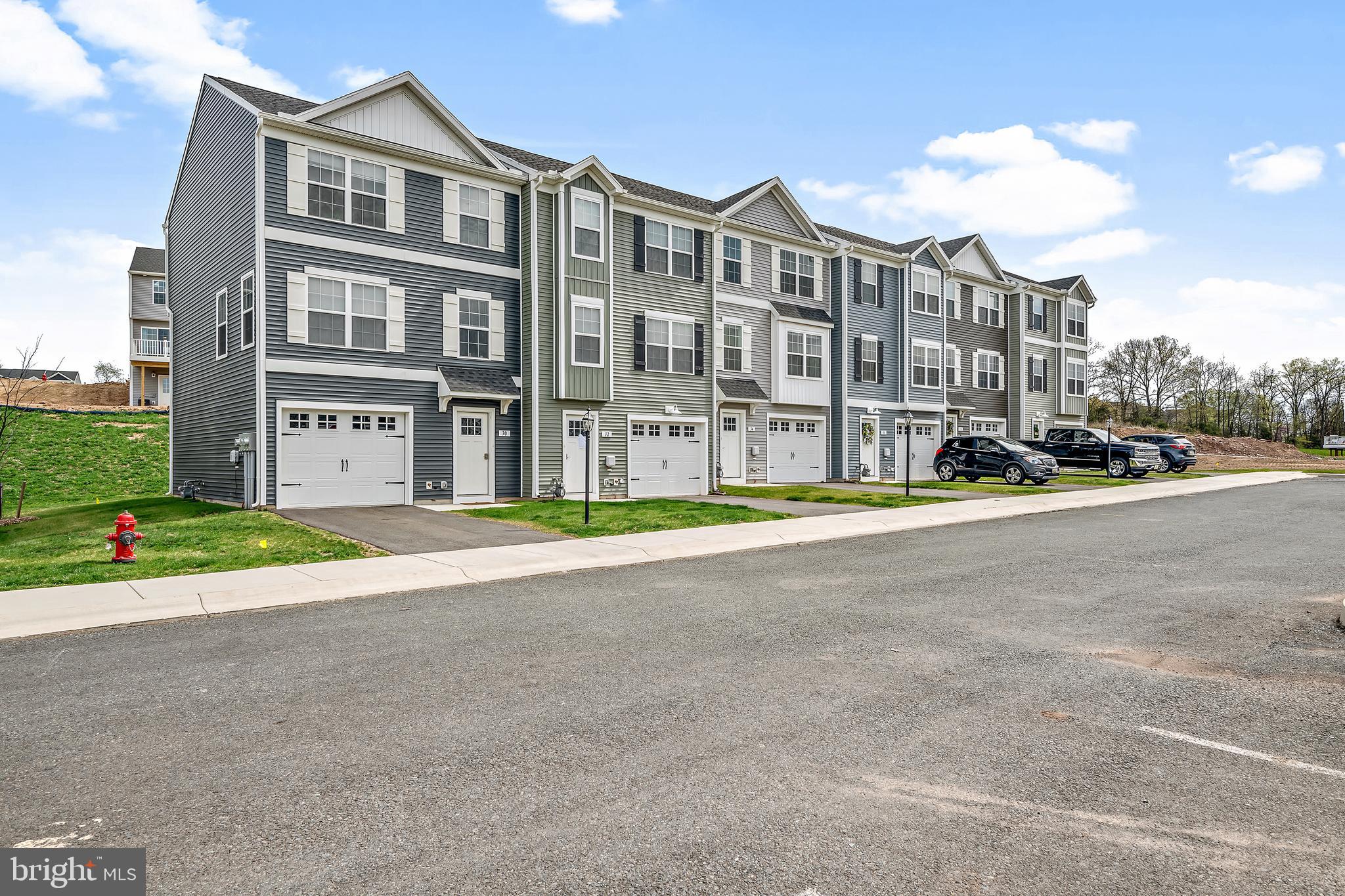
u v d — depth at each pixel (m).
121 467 30.52
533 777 4.12
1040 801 3.84
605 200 22.00
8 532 17.09
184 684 5.76
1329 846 3.42
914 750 4.45
